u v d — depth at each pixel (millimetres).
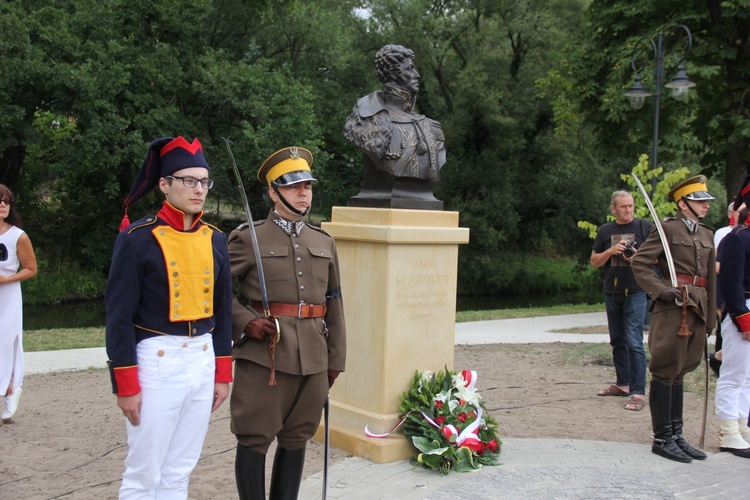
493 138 27406
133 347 2975
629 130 16969
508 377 8344
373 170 5312
